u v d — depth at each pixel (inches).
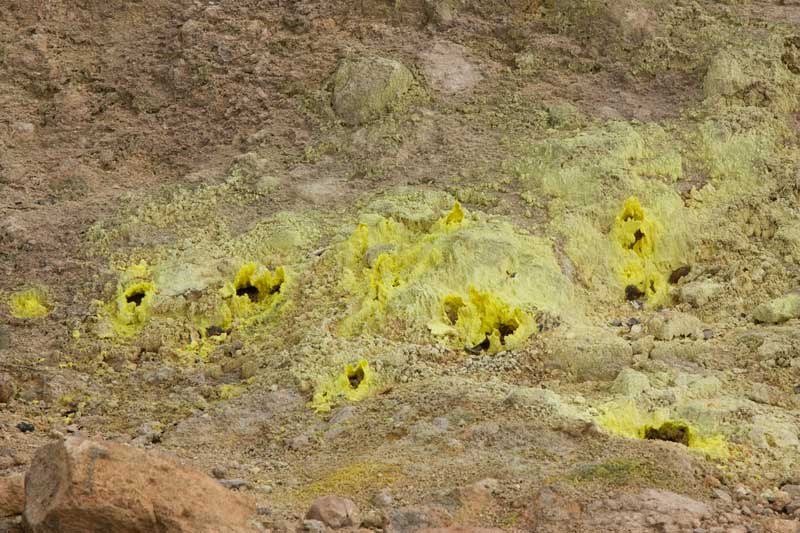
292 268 447.5
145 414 380.2
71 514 244.1
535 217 469.1
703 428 333.1
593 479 292.0
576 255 453.1
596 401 356.2
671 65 549.6
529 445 318.0
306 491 301.4
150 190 514.0
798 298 423.2
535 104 534.3
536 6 587.2
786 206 478.9
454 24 584.7
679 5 576.4
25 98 599.5
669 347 389.4
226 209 492.4
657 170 491.5
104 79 601.9
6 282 459.5
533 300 425.4
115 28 631.2
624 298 450.6
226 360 413.4
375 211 474.3
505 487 291.4
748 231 472.7
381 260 438.3
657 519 269.6
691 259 462.9
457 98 544.7
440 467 308.0
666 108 529.0
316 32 593.0
